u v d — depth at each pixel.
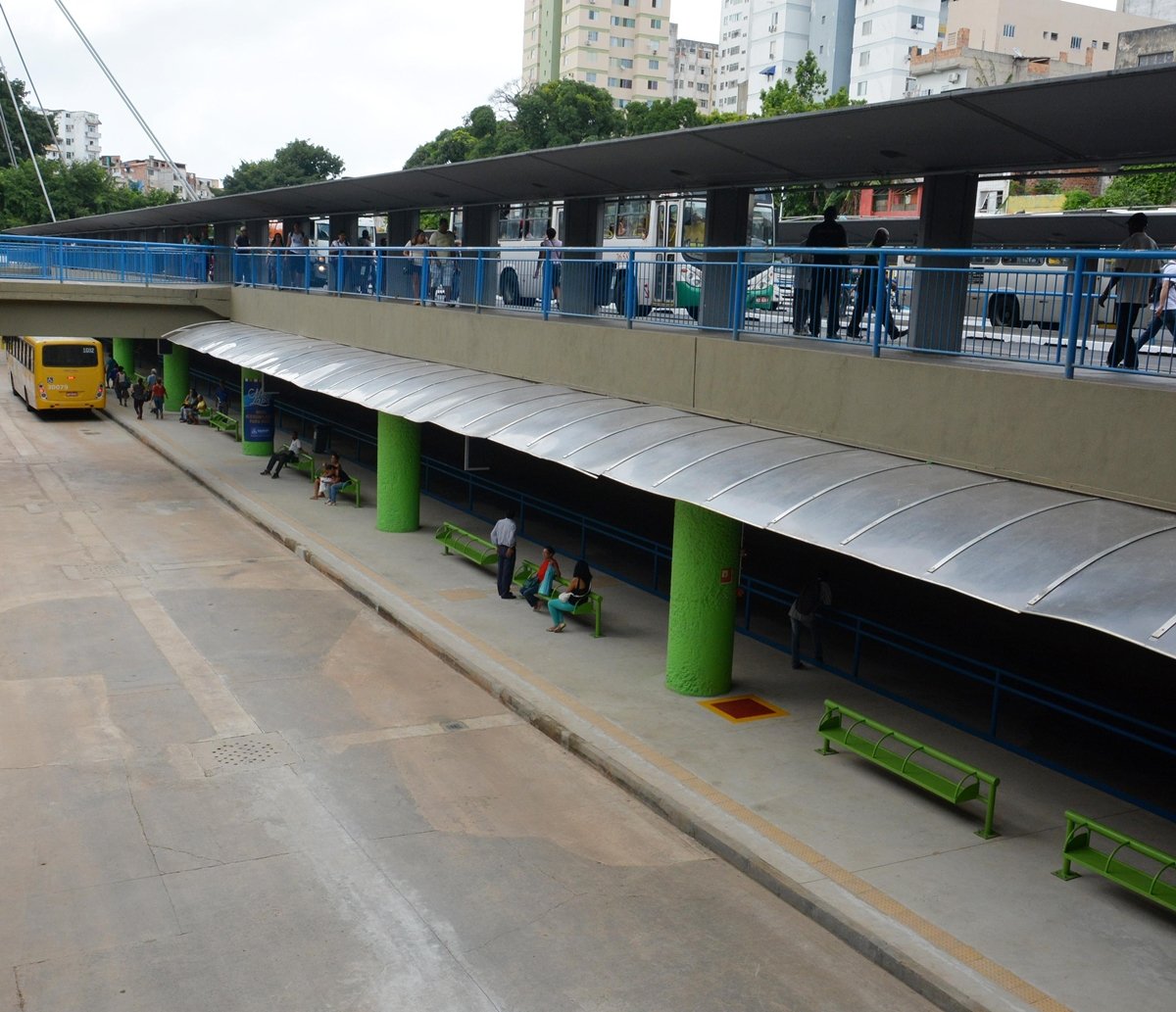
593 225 22.30
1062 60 83.25
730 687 14.79
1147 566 8.36
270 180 89.06
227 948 8.80
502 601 18.83
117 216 48.34
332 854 10.39
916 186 16.48
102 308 30.16
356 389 20.55
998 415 10.70
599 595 17.23
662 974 8.62
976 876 10.01
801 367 13.02
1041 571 8.69
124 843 10.51
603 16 127.94
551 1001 8.23
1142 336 11.18
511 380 18.70
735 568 14.41
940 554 9.36
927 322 13.18
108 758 12.45
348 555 21.61
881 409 11.99
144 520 25.17
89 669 15.40
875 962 8.84
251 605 18.75
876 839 10.68
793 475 11.64
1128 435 9.53
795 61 105.94
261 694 14.64
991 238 24.44
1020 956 8.71
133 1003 8.06
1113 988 8.33
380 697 14.65
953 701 14.57
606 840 10.84
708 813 11.08
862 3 96.31
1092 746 13.23
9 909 9.27
